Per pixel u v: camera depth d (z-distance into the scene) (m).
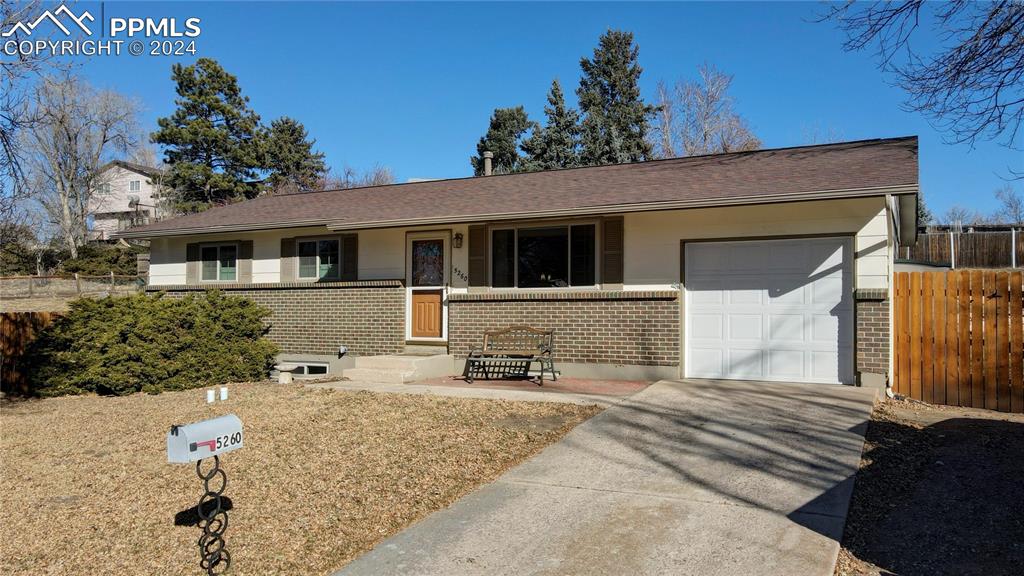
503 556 4.17
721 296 10.47
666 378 10.62
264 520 4.89
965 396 9.01
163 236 15.68
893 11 8.17
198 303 12.73
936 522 4.70
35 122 10.78
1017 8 7.51
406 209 13.20
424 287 13.10
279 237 14.71
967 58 7.89
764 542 4.23
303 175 48.81
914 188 8.38
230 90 42.69
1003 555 4.15
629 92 39.41
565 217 11.04
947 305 9.20
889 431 7.21
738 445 6.47
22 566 4.29
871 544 4.36
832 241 9.75
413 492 5.39
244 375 12.30
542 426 7.46
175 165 40.53
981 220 48.72
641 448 6.47
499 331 11.70
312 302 14.05
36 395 12.67
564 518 4.75
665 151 39.16
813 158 11.31
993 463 6.04
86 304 12.76
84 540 4.68
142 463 6.52
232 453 6.57
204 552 3.98
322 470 5.97
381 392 9.83
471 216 11.53
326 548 4.41
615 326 11.02
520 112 42.28
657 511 4.83
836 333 9.70
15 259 38.16
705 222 10.54
